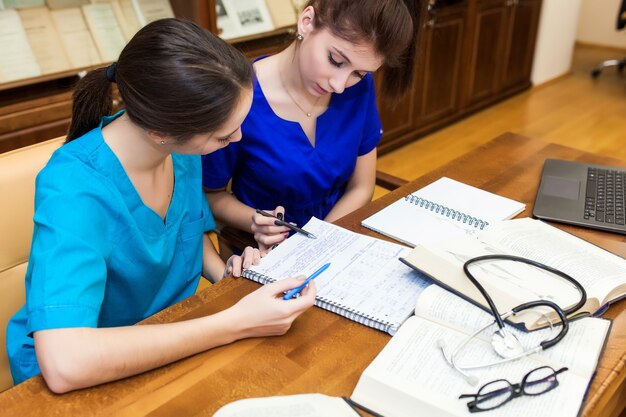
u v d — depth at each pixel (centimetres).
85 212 91
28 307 84
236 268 108
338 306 96
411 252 103
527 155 162
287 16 267
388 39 113
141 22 230
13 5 201
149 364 83
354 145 150
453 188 140
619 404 109
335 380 83
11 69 196
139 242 101
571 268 100
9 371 111
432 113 397
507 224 116
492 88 453
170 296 117
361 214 130
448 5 376
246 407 74
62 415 77
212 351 88
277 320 89
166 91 85
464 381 77
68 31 212
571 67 556
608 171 148
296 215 153
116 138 98
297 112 142
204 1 226
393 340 85
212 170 144
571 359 80
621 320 93
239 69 90
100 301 90
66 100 205
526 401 74
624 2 486
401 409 75
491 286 91
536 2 459
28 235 110
